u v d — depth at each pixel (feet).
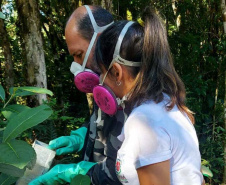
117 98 3.49
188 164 2.95
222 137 12.05
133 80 3.20
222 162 11.84
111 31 3.19
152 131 2.82
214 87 14.35
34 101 11.25
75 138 5.57
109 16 4.61
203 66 15.07
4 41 16.39
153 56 3.10
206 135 13.71
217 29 15.23
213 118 13.23
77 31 4.46
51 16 21.02
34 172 4.56
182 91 3.30
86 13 4.48
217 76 14.44
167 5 15.99
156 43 3.11
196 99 13.57
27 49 11.59
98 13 4.50
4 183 4.01
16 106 4.73
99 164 4.29
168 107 3.00
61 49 22.48
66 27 4.61
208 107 14.24
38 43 11.61
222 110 13.06
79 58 4.65
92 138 4.95
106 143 4.39
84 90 4.80
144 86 3.06
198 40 14.67
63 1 19.77
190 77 13.80
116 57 3.12
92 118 5.03
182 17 15.69
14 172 3.41
